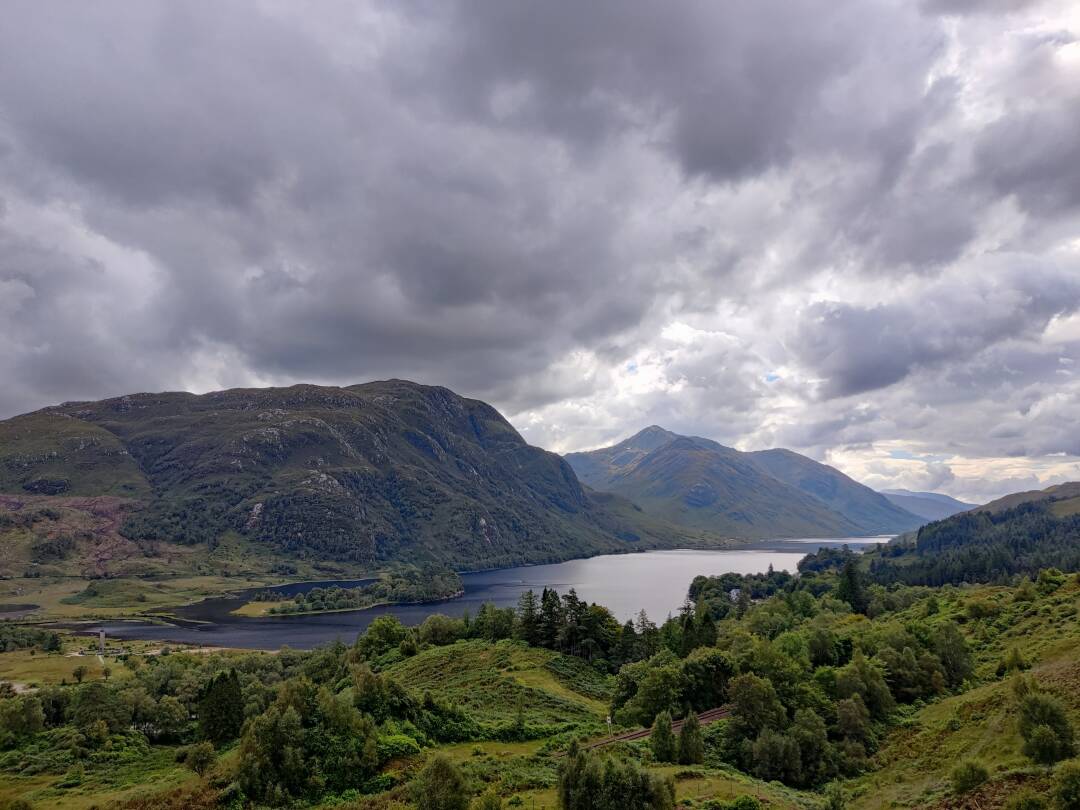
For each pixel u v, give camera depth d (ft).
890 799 240.73
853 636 434.71
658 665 408.26
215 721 348.59
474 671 466.29
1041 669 333.62
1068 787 179.01
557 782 227.20
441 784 203.51
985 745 264.52
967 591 627.87
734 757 291.79
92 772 325.42
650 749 284.82
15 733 370.12
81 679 567.59
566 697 414.00
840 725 311.47
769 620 560.61
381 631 598.75
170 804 239.50
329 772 249.96
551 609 550.77
